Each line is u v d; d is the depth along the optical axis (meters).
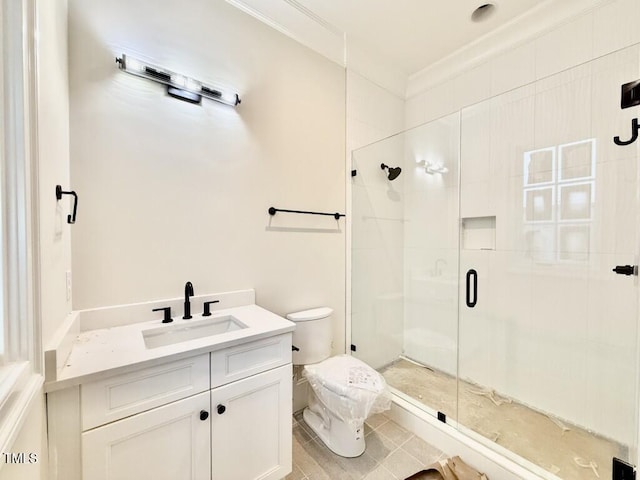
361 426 1.57
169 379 0.98
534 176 1.83
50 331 0.82
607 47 1.59
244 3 1.65
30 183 0.66
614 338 1.54
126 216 1.28
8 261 0.63
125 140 1.28
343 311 2.20
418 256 2.49
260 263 1.74
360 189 2.28
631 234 1.48
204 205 1.51
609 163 1.54
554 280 1.76
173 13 1.41
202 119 1.50
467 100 2.22
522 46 1.92
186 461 1.02
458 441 1.53
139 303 1.31
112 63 1.24
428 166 2.40
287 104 1.85
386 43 2.18
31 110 0.66
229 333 1.19
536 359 1.84
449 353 2.28
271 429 1.26
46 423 0.78
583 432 1.60
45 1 0.81
